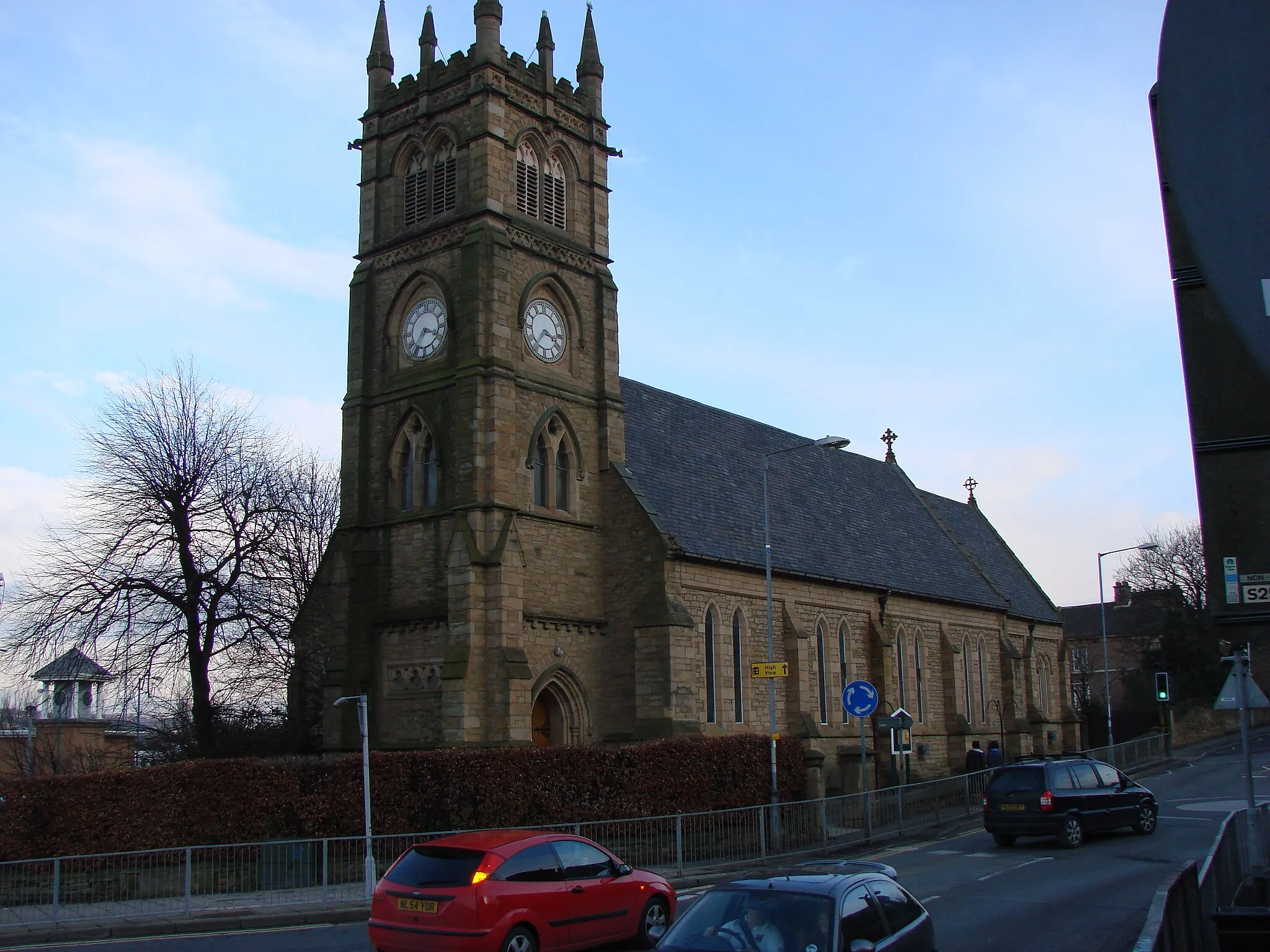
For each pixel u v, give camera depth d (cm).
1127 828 3481
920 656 5728
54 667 4375
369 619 3975
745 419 5725
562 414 4097
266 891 2575
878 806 3584
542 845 1784
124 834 2712
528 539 3856
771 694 3569
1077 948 1775
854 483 6375
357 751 3388
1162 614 9856
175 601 3850
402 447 4075
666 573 3997
